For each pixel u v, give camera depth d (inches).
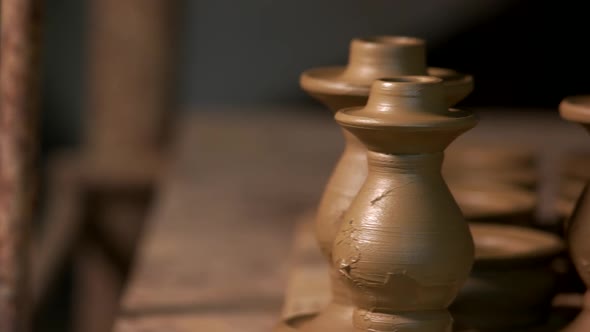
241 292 89.7
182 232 115.5
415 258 47.9
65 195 185.3
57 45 300.2
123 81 192.5
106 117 193.5
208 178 149.2
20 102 70.3
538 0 249.9
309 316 59.4
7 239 71.8
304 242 96.9
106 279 183.9
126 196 185.0
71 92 303.0
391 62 56.7
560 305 66.6
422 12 236.1
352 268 49.0
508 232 66.7
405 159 48.7
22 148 71.1
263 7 241.0
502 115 192.5
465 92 56.2
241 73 244.7
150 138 193.6
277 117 201.0
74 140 304.7
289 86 243.9
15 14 69.2
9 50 69.7
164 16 191.9
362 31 238.4
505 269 60.6
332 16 238.7
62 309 249.4
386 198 48.7
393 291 48.6
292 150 170.6
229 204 131.6
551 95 258.4
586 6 252.1
